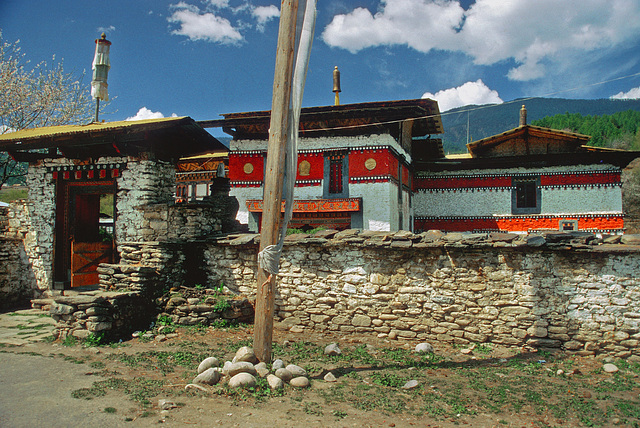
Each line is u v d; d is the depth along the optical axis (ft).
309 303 32.42
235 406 17.33
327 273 32.22
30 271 41.14
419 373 22.90
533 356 26.30
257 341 22.85
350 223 58.18
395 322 30.32
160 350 25.39
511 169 75.77
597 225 70.08
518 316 27.66
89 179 39.17
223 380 19.97
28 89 72.54
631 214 93.50
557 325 26.99
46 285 40.09
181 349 25.68
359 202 57.06
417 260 30.19
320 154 60.44
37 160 41.32
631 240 26.11
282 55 23.11
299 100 23.67
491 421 17.19
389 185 57.21
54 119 76.07
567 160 72.54
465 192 78.02
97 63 50.24
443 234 29.99
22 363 22.30
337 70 73.20
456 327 28.96
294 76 23.67
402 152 66.33
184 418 16.02
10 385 19.01
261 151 62.90
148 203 36.58
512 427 16.75
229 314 31.65
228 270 35.06
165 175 39.19
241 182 63.21
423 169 79.97
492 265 28.45
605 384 21.84
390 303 30.58
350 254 31.73
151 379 20.16
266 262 22.88
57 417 15.71
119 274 31.37
